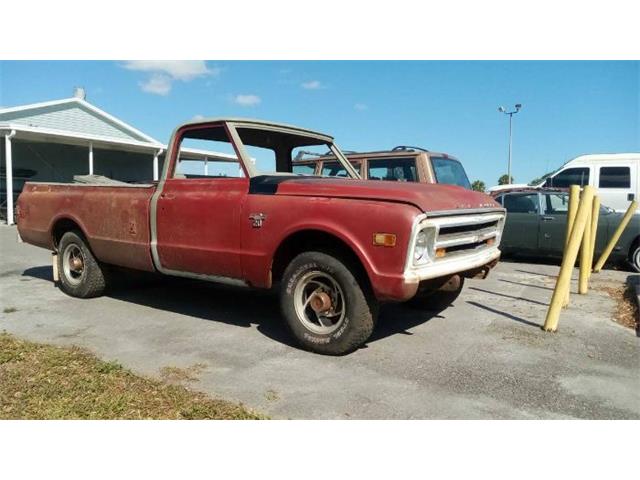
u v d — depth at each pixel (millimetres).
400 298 3998
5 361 4055
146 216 5617
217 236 5008
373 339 5004
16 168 20891
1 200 20375
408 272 4008
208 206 5074
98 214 6164
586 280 7457
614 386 3941
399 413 3408
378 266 4066
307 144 6309
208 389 3738
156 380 3809
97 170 23656
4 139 19188
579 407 3559
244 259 4820
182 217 5285
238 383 3861
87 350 4492
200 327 5348
